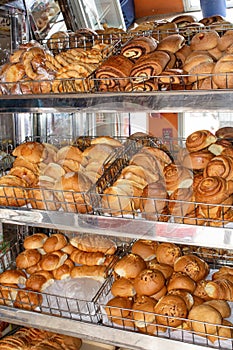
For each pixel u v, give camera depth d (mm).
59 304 1190
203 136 1067
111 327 1093
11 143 1481
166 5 1825
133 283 1139
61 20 1687
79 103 1007
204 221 959
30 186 1161
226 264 1370
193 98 904
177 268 1176
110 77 980
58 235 1348
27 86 1105
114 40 1227
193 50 1039
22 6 1443
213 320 993
